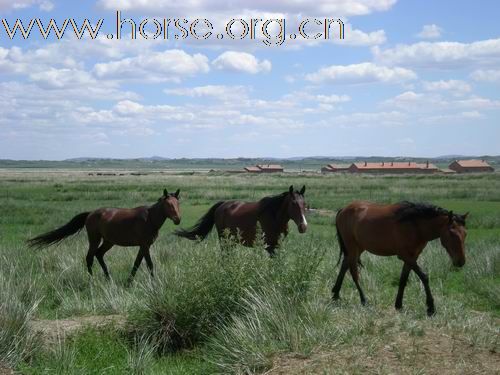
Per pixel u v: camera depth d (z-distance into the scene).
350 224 9.58
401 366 5.86
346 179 84.19
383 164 142.88
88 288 10.98
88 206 37.06
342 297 9.85
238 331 6.94
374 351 6.27
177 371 6.81
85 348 7.37
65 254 13.54
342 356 6.19
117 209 12.50
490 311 9.33
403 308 8.95
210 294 8.02
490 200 40.50
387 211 9.07
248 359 6.34
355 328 6.92
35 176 119.88
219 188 57.75
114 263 13.52
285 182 72.31
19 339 6.88
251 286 8.05
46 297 10.34
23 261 12.82
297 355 6.35
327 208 35.94
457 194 43.91
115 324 8.34
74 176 117.94
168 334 7.93
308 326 7.00
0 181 82.44
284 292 7.81
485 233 22.41
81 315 9.09
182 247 15.02
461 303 9.30
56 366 6.65
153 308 8.05
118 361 7.14
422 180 75.69
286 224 11.45
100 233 12.49
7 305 7.34
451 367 5.80
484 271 12.18
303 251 8.70
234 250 8.53
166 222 27.77
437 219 8.60
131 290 10.33
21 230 24.11
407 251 8.84
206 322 7.92
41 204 38.19
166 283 8.32
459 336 6.73
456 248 8.41
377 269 12.85
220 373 6.43
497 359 6.00
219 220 12.38
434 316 8.01
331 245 16.62
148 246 12.27
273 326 6.93
